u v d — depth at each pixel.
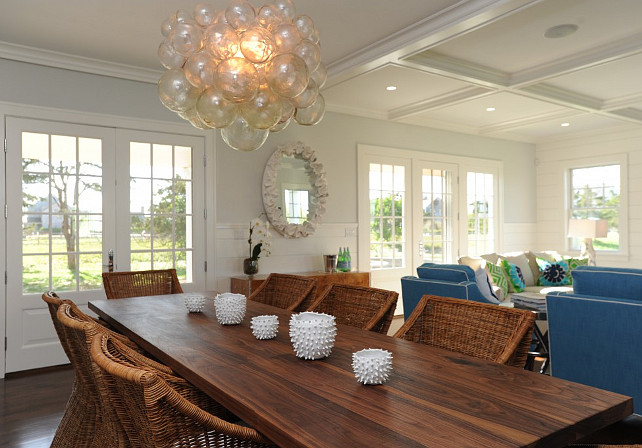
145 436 1.28
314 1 3.40
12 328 4.16
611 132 7.50
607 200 7.69
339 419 1.20
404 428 1.14
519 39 4.17
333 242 6.08
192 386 1.68
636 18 3.78
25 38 3.99
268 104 2.29
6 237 4.14
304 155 5.80
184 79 2.36
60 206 4.40
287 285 3.37
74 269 4.46
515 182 8.20
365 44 4.20
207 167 5.14
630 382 2.72
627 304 2.69
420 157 6.97
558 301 2.99
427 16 3.66
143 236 4.79
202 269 5.10
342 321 2.77
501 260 6.22
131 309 2.87
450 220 7.33
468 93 5.45
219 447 1.28
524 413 1.23
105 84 4.60
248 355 1.83
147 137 4.81
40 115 4.27
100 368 1.35
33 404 3.44
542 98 5.57
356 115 6.29
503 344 1.96
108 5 3.42
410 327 2.21
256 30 2.10
